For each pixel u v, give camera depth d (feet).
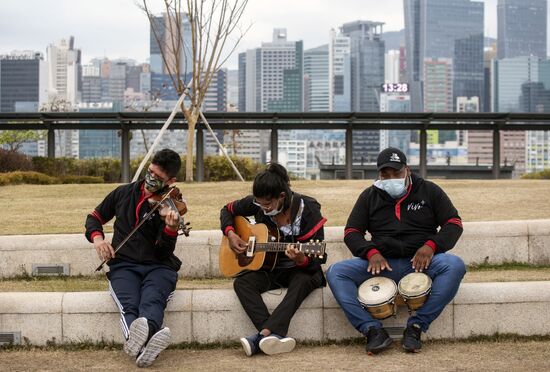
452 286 19.21
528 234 28.14
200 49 68.23
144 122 86.48
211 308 20.03
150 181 19.89
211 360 18.62
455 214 20.44
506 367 17.62
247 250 20.18
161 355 19.22
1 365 18.29
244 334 20.07
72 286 24.79
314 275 20.26
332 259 26.81
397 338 20.27
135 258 19.97
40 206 40.57
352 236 20.63
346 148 88.63
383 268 19.85
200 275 26.58
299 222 20.22
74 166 94.48
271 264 20.12
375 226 20.90
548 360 18.22
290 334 20.33
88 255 26.61
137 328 17.76
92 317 19.88
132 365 18.19
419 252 19.79
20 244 26.50
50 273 26.55
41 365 18.26
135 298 19.12
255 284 19.90
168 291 19.51
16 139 110.73
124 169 86.63
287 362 18.29
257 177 19.89
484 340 20.18
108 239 27.04
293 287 19.67
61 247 26.55
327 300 20.31
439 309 19.22
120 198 20.48
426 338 20.22
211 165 94.89
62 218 35.60
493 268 27.71
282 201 20.02
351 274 20.06
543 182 56.59
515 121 87.40
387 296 19.06
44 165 86.28
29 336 19.86
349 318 19.45
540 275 25.89
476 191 46.73
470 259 28.02
